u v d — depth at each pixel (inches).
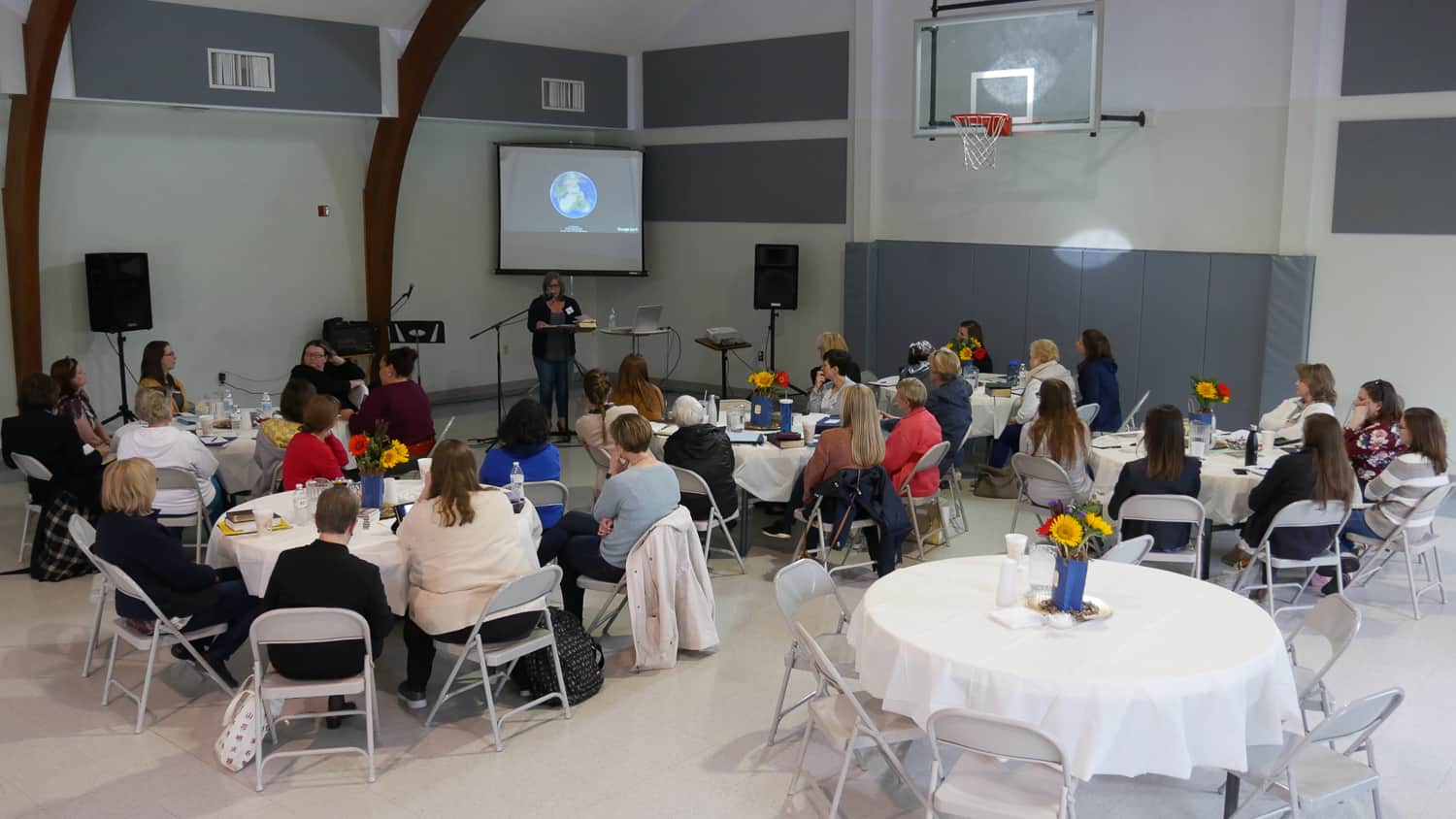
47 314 347.9
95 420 276.7
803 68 428.8
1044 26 340.8
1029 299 384.5
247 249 394.3
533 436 218.1
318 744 172.2
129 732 176.4
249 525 191.5
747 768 165.8
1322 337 327.0
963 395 286.2
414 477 275.0
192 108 363.6
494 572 172.4
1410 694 188.1
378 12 376.5
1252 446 233.0
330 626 153.1
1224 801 153.1
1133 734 125.4
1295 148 322.3
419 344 450.0
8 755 169.0
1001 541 276.1
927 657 134.0
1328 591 233.3
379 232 418.9
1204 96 339.6
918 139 400.5
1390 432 231.8
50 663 202.7
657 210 482.9
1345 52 311.0
